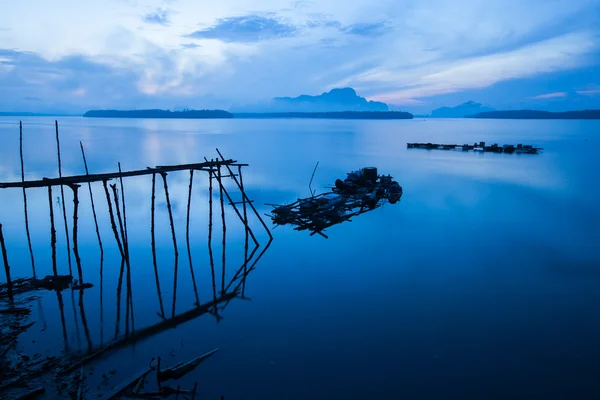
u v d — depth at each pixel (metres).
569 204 28.83
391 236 21.09
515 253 18.25
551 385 9.23
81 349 10.54
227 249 19.00
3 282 14.75
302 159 57.56
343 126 193.62
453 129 168.00
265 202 29.25
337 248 19.16
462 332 11.47
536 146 80.38
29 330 11.45
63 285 14.58
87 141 80.31
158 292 14.27
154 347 10.73
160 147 69.81
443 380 9.41
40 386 8.90
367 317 12.36
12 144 70.62
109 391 8.88
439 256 17.98
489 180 40.09
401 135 122.25
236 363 10.03
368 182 31.41
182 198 30.17
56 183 14.47
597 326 11.75
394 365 9.98
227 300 13.66
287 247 19.34
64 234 20.94
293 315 12.58
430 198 31.33
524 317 12.30
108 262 17.19
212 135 108.12
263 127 171.62
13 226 22.30
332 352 10.52
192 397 8.77
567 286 14.59
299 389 9.09
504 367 9.89
